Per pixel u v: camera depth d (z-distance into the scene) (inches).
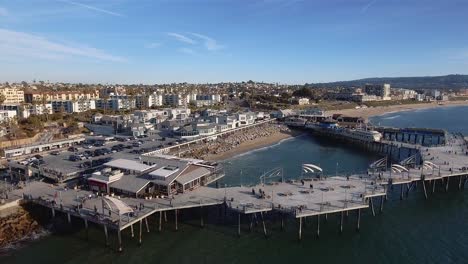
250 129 7096.5
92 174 3056.1
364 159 5142.7
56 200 2728.8
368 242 2539.4
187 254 2357.3
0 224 2529.5
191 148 5034.5
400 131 6264.8
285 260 2309.3
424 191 3437.5
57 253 2336.4
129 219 2404.0
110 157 3858.3
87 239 2503.7
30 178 3363.7
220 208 2933.1
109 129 6215.6
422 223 2851.9
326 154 5457.7
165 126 6328.7
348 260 2315.5
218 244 2485.2
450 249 2445.9
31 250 2368.4
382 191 2957.7
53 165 3540.8
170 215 2871.6
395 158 5132.9
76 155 3937.0
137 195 2822.3
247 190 3006.9
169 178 2940.5
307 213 2504.9
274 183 3176.7
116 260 2272.4
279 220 2837.1
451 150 4697.3
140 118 6894.7
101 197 2778.1
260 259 2316.7
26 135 5393.7
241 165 4613.7
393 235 2645.2
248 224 2765.7
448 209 3137.3
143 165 3223.4
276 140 6540.4
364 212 3043.8
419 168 3705.7
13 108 7598.4
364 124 7509.8
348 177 3344.0
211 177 3358.8
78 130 6151.6
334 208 2591.0
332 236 2620.6
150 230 2652.6
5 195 2822.3
